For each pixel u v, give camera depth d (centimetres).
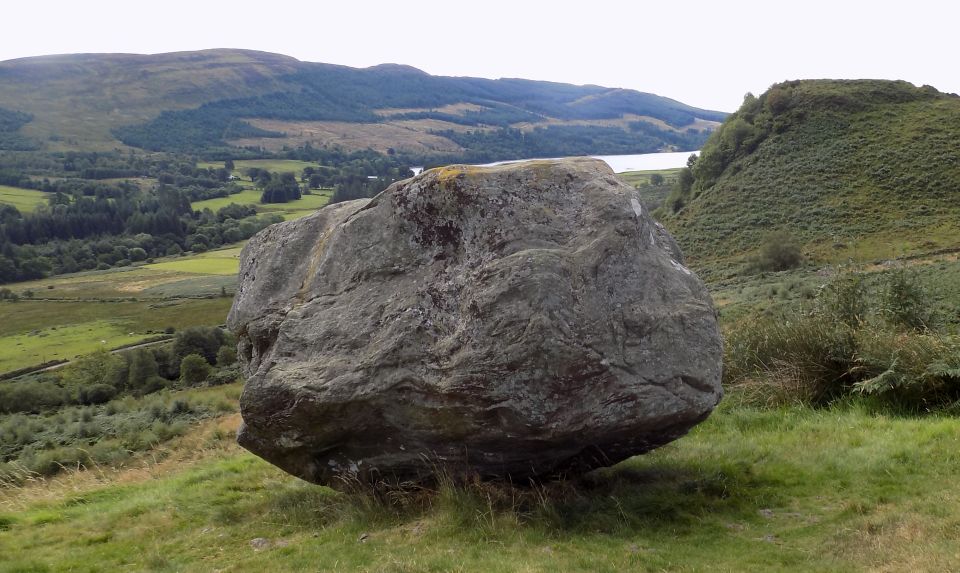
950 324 1283
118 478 1132
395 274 629
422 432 607
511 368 547
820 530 572
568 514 623
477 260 600
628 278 597
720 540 571
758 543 561
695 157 7550
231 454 1190
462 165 650
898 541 522
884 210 5244
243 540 658
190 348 4734
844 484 664
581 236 599
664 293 613
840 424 855
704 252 5441
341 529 633
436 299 600
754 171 6378
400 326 596
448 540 571
